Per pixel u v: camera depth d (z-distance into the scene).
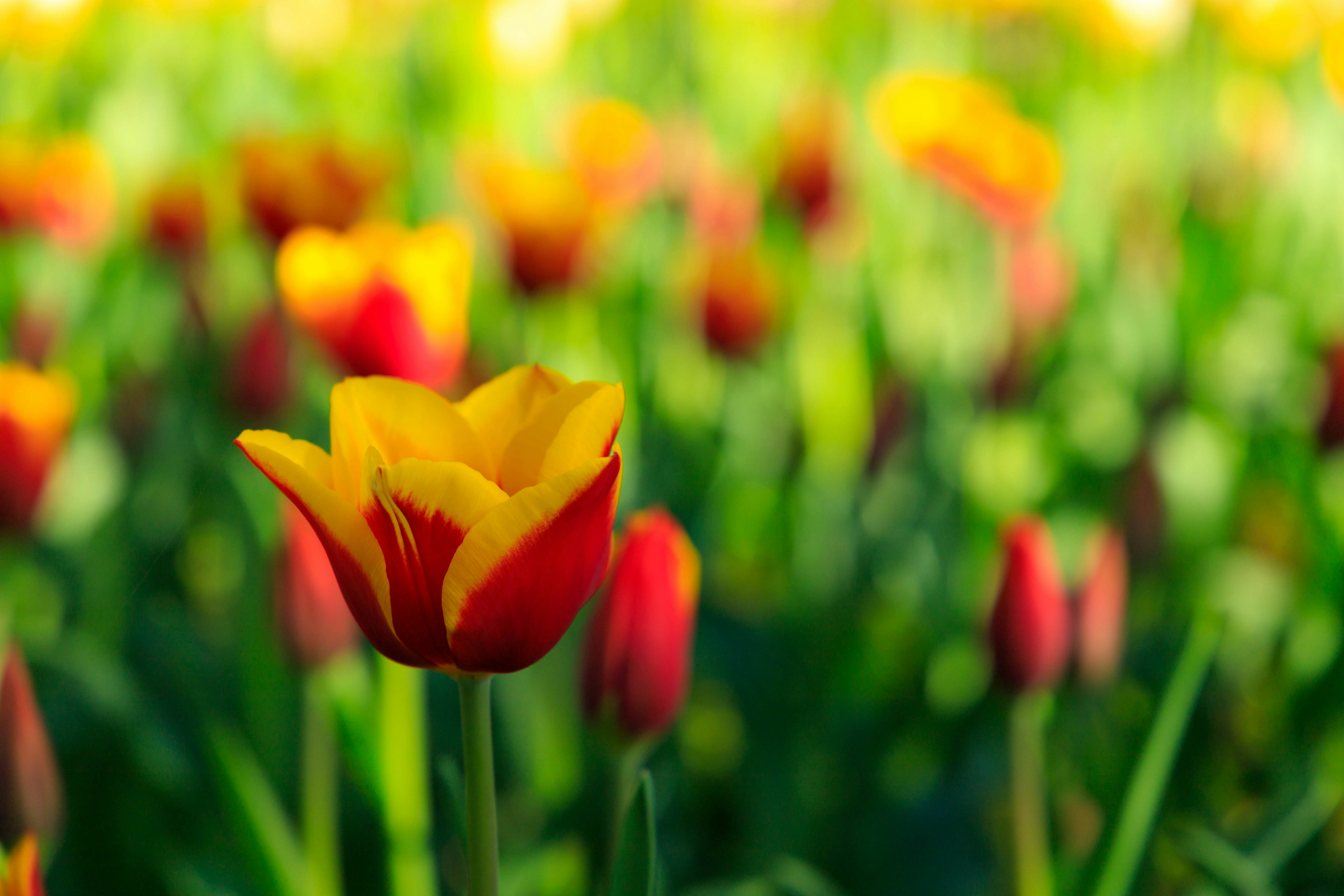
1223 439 1.47
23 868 1.01
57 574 1.38
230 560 1.34
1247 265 1.75
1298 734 1.31
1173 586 1.38
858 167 1.85
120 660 1.30
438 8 2.48
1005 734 1.28
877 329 1.45
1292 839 1.22
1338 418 1.32
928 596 1.34
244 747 1.25
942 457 1.38
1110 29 2.08
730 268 1.40
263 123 2.04
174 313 1.57
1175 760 1.27
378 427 1.00
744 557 1.44
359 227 1.36
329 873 1.17
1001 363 1.40
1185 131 1.98
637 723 1.10
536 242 1.33
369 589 0.99
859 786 1.29
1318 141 1.75
